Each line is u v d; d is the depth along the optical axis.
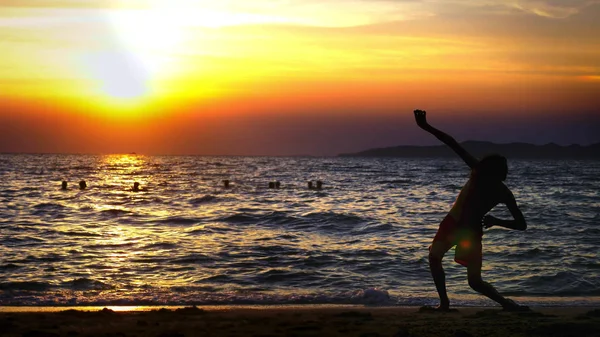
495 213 27.09
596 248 15.78
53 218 24.19
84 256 14.30
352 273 12.46
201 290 10.61
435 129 7.16
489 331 6.03
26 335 6.13
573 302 9.27
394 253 15.04
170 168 108.00
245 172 90.31
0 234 18.52
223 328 6.55
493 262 13.76
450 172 97.75
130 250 15.34
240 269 12.78
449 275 11.99
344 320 7.02
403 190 47.22
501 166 6.98
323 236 18.94
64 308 8.71
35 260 13.67
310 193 43.28
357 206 31.50
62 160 168.62
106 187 49.47
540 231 19.31
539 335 5.86
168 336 6.07
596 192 45.09
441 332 6.02
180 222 22.98
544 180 68.88
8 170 86.50
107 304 9.16
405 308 8.66
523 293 10.53
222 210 28.50
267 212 26.75
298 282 11.52
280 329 6.46
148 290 10.40
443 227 7.37
